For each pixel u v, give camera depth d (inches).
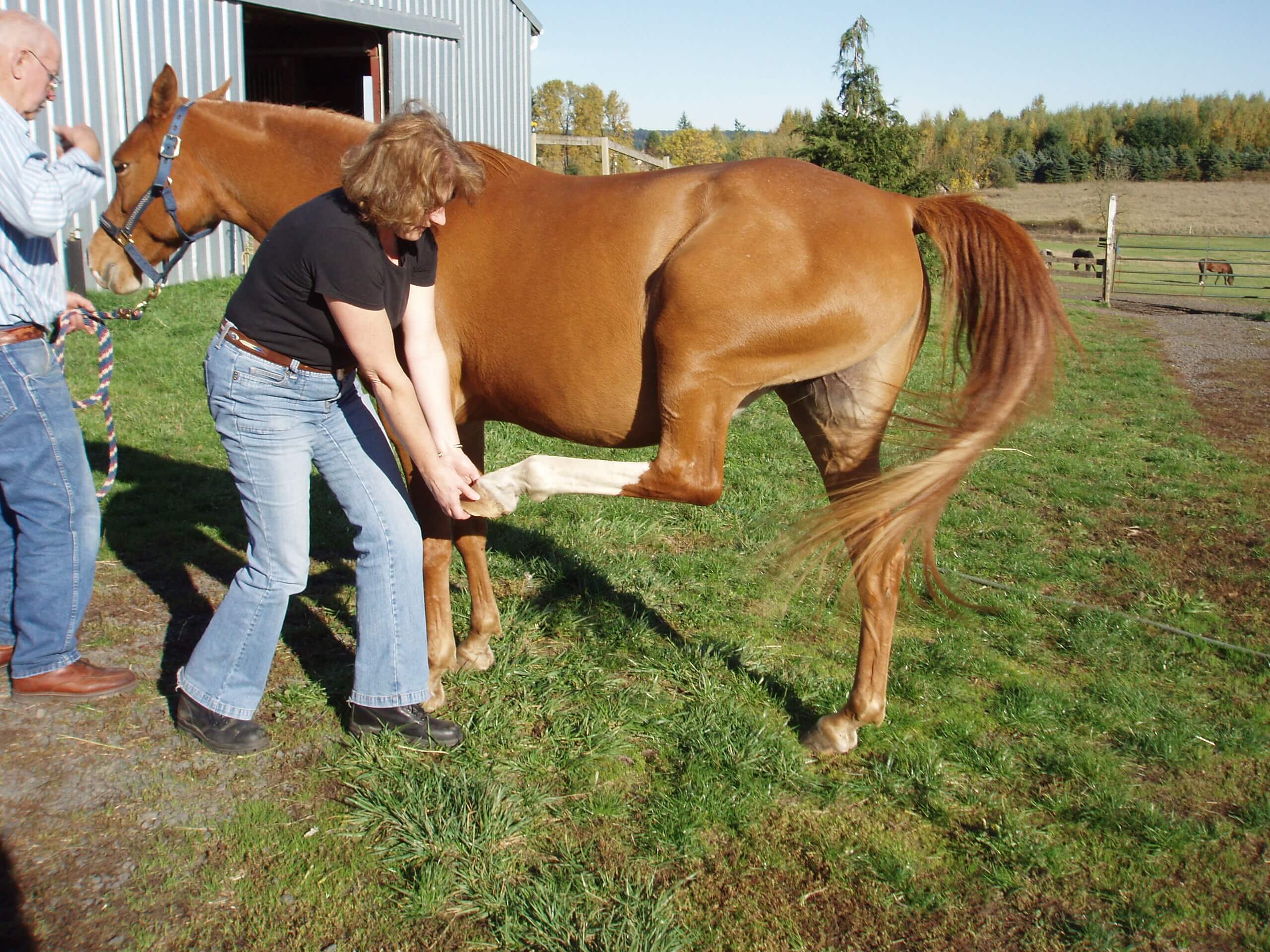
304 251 91.0
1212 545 191.3
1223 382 374.9
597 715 118.7
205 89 412.2
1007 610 155.9
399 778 104.8
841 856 97.3
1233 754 116.9
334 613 146.6
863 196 105.2
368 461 106.0
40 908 86.1
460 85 538.6
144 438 220.4
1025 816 104.5
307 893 89.8
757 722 118.9
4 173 98.1
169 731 113.5
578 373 109.0
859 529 104.9
